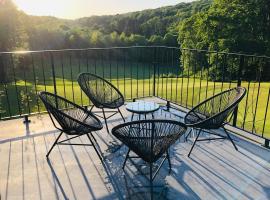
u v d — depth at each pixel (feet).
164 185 8.05
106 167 9.05
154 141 7.16
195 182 8.21
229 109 9.09
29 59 49.75
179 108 15.29
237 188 7.93
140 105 11.63
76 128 8.88
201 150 10.24
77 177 8.47
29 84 53.11
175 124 7.18
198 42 64.34
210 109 10.94
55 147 10.44
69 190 7.82
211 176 8.53
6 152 10.04
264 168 8.99
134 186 8.03
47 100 9.38
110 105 11.95
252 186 8.02
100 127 9.34
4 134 11.66
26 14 68.44
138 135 7.14
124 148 10.36
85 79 12.68
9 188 7.90
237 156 9.78
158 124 7.11
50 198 7.48
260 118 28.30
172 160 9.48
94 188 7.92
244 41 57.11
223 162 9.37
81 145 9.93
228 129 12.19
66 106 10.93
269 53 55.47
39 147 10.46
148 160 7.49
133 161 9.43
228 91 11.02
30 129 12.23
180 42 69.46
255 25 56.80
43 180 8.31
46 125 12.71
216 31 60.03
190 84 45.47
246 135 11.54
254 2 56.80
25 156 9.75
